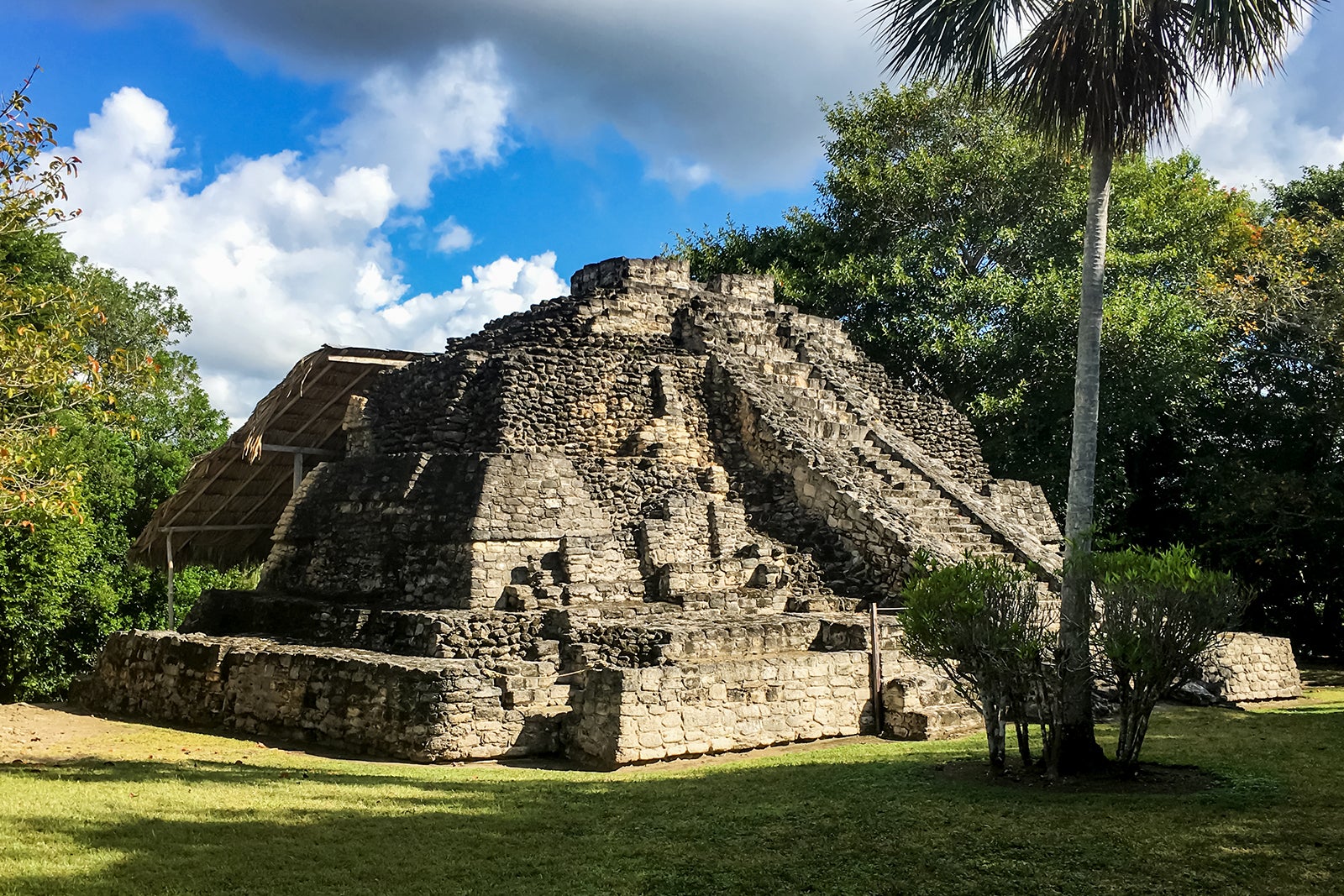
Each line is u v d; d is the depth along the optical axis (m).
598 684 13.44
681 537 18.89
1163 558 10.67
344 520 19.91
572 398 20.38
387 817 9.94
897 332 31.31
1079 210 32.31
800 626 16.42
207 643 17.53
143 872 8.00
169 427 38.88
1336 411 30.14
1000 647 10.92
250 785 11.41
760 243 37.38
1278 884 7.55
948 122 35.25
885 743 14.46
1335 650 32.53
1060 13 11.68
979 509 22.69
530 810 10.28
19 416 14.81
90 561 29.97
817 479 20.12
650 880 8.00
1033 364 31.00
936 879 7.93
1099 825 9.02
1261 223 36.81
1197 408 33.94
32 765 12.93
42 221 13.44
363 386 22.98
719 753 13.77
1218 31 11.16
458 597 17.09
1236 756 12.36
